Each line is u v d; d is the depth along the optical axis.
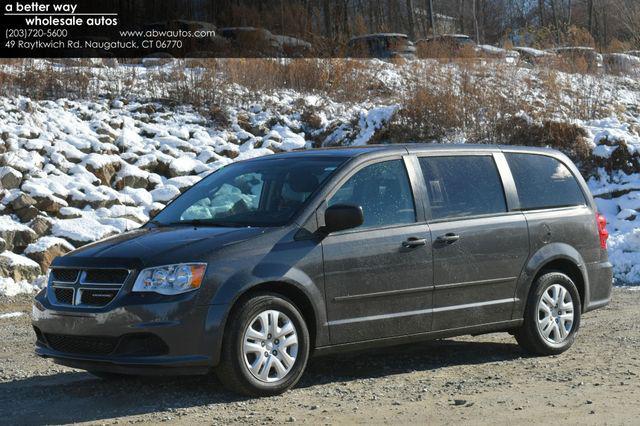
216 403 7.09
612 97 26.47
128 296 7.03
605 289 9.70
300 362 7.40
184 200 8.55
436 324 8.26
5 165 17.00
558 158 9.60
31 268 14.69
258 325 7.22
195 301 6.97
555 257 9.10
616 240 17.19
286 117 23.28
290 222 7.57
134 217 17.31
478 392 7.41
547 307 9.06
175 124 21.80
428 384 7.78
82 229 16.12
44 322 7.48
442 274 8.26
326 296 7.56
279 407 6.92
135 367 6.98
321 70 26.36
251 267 7.20
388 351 9.45
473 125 22.48
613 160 21.05
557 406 6.83
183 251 7.15
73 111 20.80
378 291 7.84
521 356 9.10
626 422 6.30
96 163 18.11
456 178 8.66
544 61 27.53
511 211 8.90
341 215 7.45
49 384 8.15
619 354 9.10
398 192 8.21
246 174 8.45
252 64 25.67
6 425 6.63
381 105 25.02
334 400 7.16
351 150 8.41
